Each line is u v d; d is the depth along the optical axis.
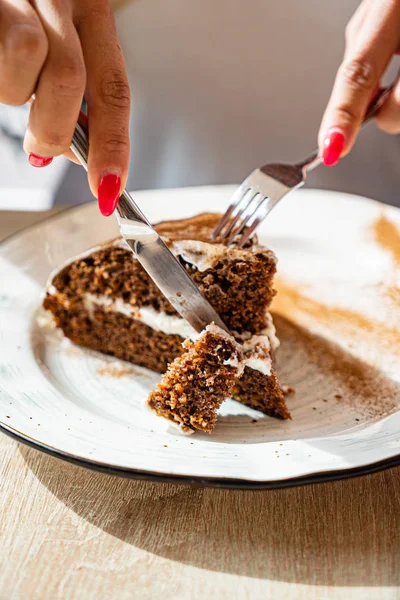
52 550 0.38
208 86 1.00
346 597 0.36
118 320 0.56
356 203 0.69
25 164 0.90
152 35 1.06
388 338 0.56
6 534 0.39
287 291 0.62
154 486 0.42
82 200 0.82
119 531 0.39
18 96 0.37
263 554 0.38
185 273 0.47
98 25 0.41
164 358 0.55
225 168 0.87
